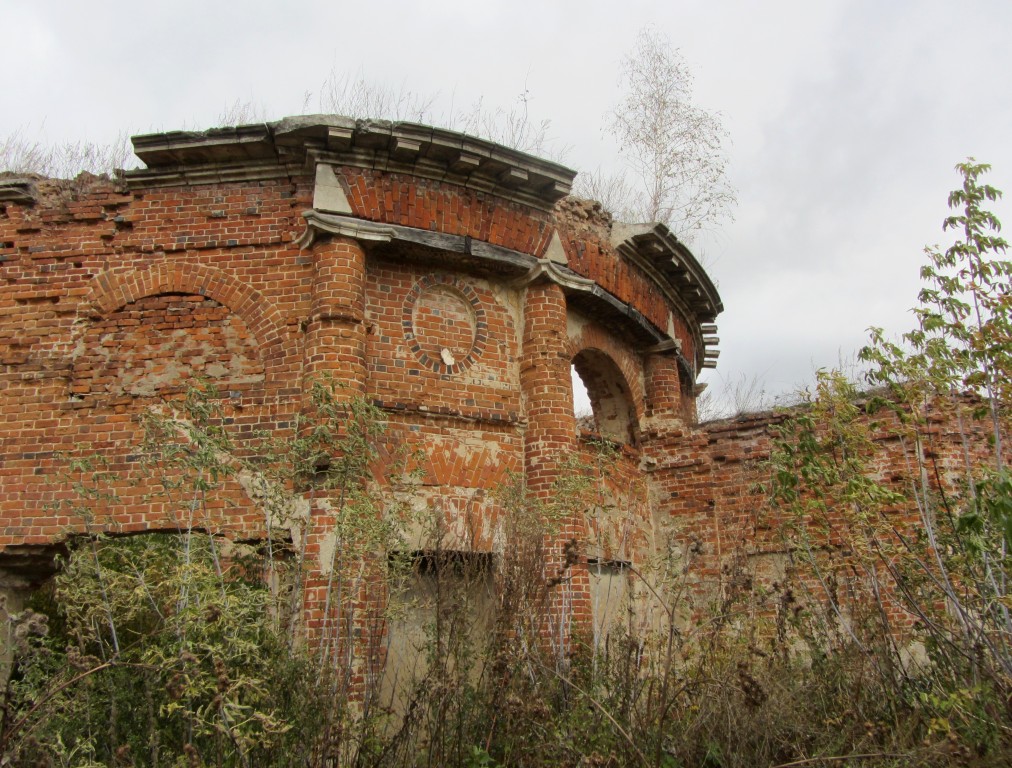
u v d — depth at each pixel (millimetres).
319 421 7984
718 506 12688
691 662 8766
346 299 9562
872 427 7977
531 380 10812
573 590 9961
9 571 9398
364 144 10039
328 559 8633
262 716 5703
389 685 8523
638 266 13039
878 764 6148
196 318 9938
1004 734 6332
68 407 9641
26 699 6406
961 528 6301
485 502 10094
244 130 9969
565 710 7199
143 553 7383
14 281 10188
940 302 7504
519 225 11047
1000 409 7594
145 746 6469
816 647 8234
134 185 10375
